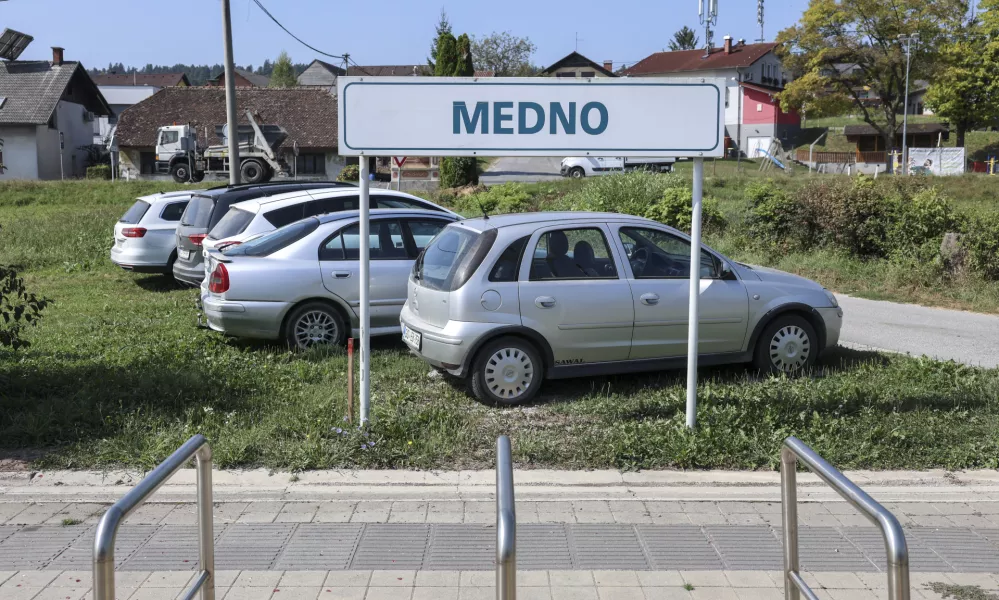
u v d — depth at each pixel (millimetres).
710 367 8891
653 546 4766
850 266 15977
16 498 5516
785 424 6699
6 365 8461
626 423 6777
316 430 6473
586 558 4602
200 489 3467
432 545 4789
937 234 15633
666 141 6621
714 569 4473
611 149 6629
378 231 9750
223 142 41188
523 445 6258
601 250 7945
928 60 58312
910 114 90938
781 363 8391
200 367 8445
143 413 6988
